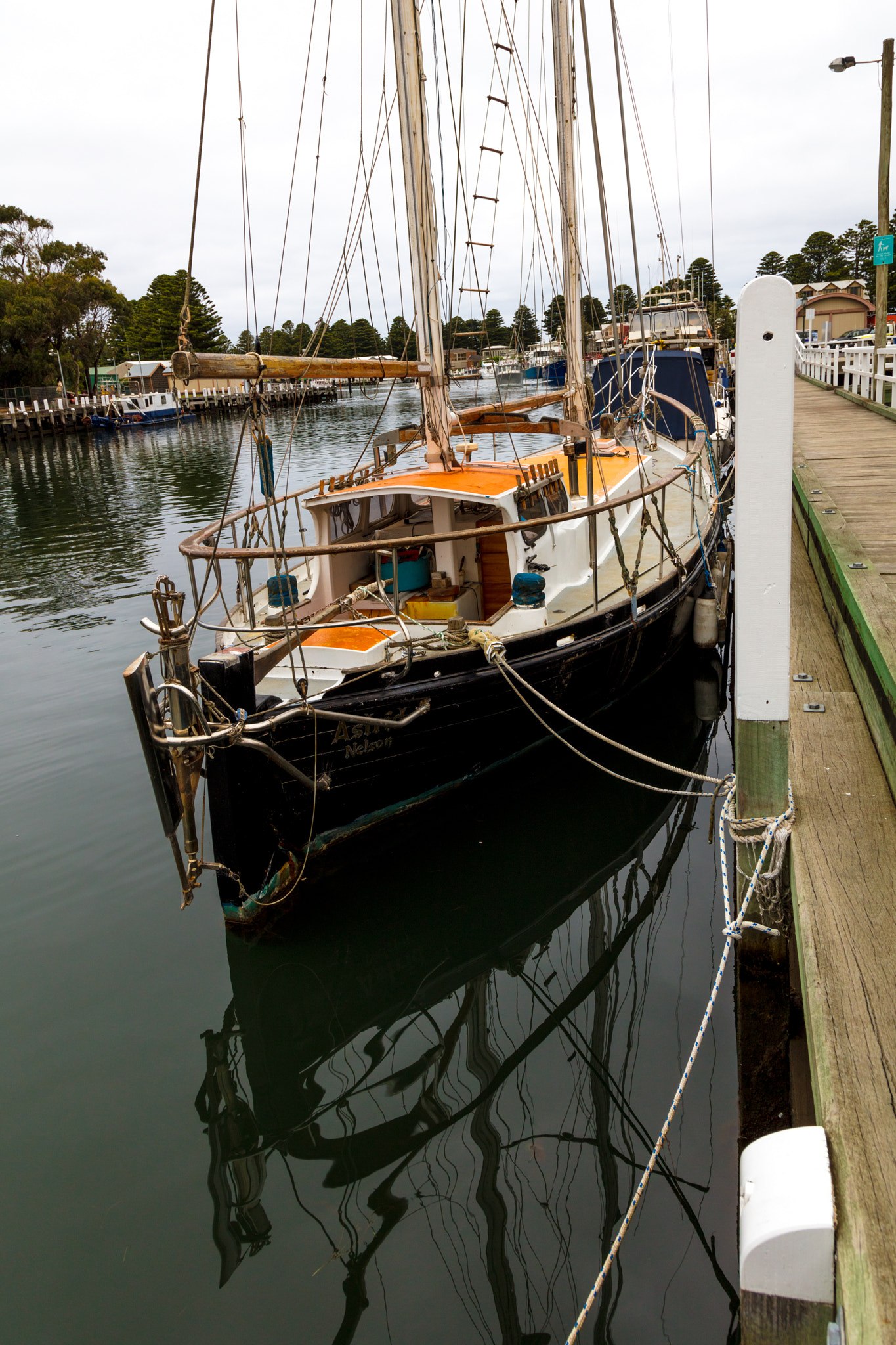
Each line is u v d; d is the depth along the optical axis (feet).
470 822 21.11
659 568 26.63
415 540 17.42
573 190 32.12
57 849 19.76
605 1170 11.45
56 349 203.92
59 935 16.87
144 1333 9.43
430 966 16.30
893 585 13.16
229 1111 12.72
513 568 21.80
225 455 116.98
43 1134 12.25
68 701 28.58
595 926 17.29
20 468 117.70
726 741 25.38
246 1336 9.38
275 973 15.96
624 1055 13.64
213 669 15.25
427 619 21.79
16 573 48.52
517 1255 10.24
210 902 18.01
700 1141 11.78
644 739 25.41
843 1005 6.63
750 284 8.41
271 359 16.43
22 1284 10.00
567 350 32.65
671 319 66.28
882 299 49.37
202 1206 11.11
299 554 16.92
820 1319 5.16
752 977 9.94
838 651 14.33
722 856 10.61
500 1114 12.62
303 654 17.47
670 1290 9.64
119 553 52.65
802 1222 5.03
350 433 130.21
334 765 17.61
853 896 7.90
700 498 37.29
